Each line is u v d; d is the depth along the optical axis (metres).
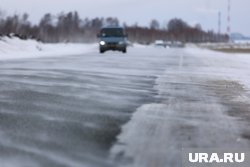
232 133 7.20
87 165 5.39
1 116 8.30
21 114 8.53
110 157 5.73
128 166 5.37
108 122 7.92
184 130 7.34
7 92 11.46
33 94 11.18
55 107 9.37
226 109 9.46
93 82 14.03
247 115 8.80
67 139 6.64
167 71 18.97
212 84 14.22
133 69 19.59
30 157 5.69
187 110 9.25
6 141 6.46
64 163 5.46
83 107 9.45
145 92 12.00
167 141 6.59
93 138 6.72
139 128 7.44
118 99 10.66
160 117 8.44
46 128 7.35
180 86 13.51
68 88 12.45
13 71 17.27
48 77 15.21
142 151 6.03
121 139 6.68
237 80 15.61
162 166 5.41
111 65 21.75
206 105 9.95
